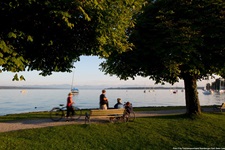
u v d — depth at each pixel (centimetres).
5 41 1104
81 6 1062
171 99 10481
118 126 1703
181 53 1719
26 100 9438
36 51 1314
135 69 2089
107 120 1909
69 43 1285
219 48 1769
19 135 1467
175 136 1587
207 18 1759
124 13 1222
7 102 8106
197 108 2042
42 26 1178
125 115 1861
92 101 8631
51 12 1016
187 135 1605
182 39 1692
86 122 1822
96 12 1112
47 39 1235
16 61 1055
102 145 1424
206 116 2030
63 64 1430
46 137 1459
